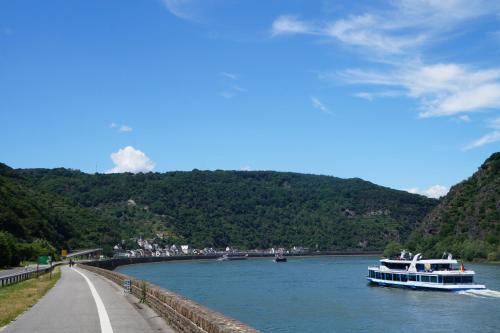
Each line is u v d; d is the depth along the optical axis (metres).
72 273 84.50
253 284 106.19
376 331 52.34
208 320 15.66
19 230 148.88
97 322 24.06
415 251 185.25
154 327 22.31
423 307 68.19
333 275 132.25
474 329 53.38
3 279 49.47
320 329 53.28
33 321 24.75
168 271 161.25
